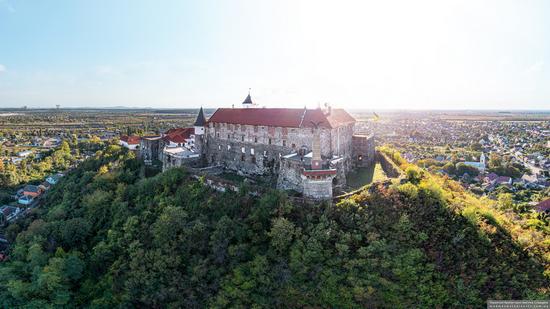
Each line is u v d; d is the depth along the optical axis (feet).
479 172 569.64
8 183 522.06
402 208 197.16
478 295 168.96
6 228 357.41
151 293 199.93
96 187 327.47
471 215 194.80
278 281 183.52
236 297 183.83
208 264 202.18
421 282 171.73
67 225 268.41
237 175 307.37
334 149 272.51
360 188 239.91
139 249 218.59
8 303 209.97
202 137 353.31
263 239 202.28
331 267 180.45
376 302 169.99
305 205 210.18
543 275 174.91
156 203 262.67
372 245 180.34
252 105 357.41
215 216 230.48
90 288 224.33
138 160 400.47
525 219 270.67
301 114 274.77
